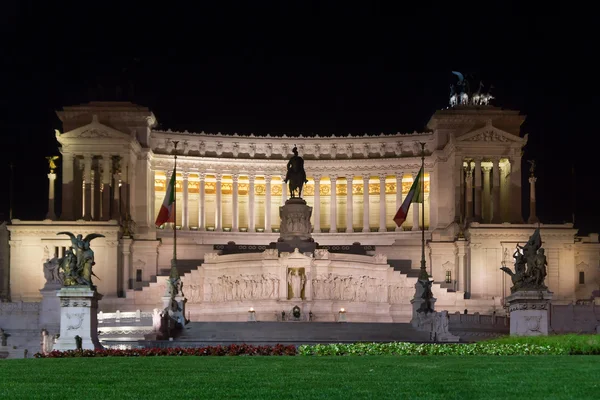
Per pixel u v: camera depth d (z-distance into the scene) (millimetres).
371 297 134500
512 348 64312
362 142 170500
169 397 40219
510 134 157750
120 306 134875
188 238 162000
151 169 163750
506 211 162000
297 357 60719
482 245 145375
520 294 79312
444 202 161250
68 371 50625
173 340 97688
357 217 172125
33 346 111500
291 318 128250
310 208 140000
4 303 113812
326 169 170500
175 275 110000
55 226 142625
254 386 43406
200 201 166875
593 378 44812
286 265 130750
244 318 130750
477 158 158750
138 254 147625
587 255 146625
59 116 160750
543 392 40531
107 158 156250
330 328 107562
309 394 40719
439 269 149000
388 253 151500
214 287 134500
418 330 106688
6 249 145000
